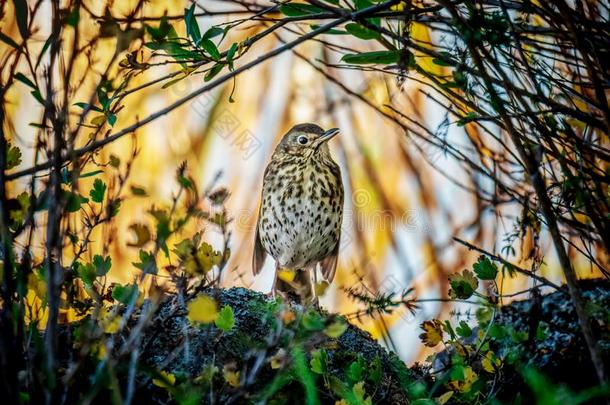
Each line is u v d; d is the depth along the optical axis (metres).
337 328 6.70
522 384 8.13
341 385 7.59
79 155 7.21
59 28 6.96
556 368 8.58
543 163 8.65
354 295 8.46
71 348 7.42
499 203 9.99
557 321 9.36
